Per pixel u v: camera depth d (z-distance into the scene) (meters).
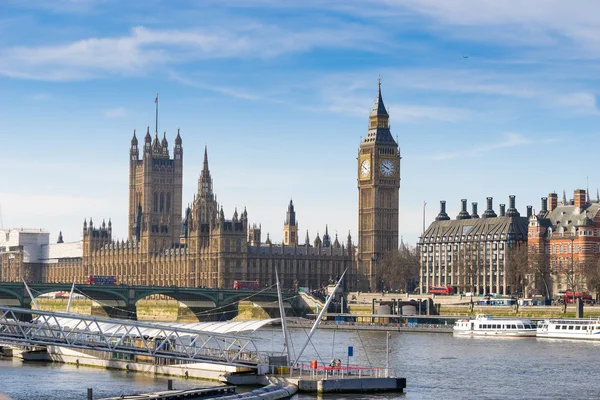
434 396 190.12
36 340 199.75
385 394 190.50
